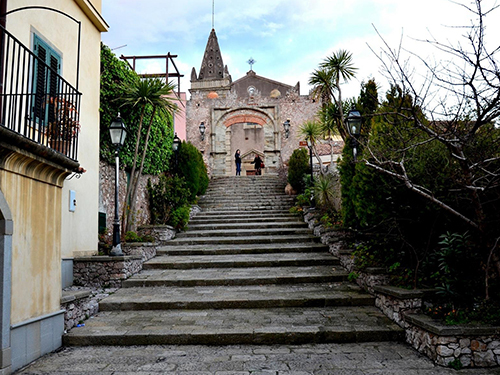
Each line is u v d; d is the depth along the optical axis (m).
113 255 7.92
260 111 22.58
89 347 5.17
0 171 4.15
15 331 4.32
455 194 5.50
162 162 12.90
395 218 5.97
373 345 5.12
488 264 4.71
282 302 6.55
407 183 4.64
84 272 7.61
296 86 22.64
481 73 3.86
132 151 10.50
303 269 8.38
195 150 14.85
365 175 6.60
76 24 7.84
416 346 4.94
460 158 4.35
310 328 5.40
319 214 11.27
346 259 8.18
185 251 9.77
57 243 5.21
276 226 11.84
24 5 6.25
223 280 7.71
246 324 5.64
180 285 7.69
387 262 6.83
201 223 12.55
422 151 5.88
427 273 6.03
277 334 5.23
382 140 6.36
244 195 15.58
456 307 5.10
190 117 22.80
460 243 5.61
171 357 4.77
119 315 6.23
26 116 4.54
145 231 10.59
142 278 7.85
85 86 8.12
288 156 22.19
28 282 4.57
